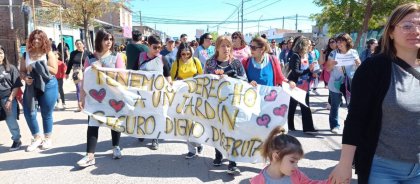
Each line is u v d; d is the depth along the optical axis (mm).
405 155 2252
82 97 5238
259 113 4695
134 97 5301
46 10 23234
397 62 2260
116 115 5254
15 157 5531
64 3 25031
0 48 5641
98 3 24656
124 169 5008
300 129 7430
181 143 6332
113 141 5438
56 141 6430
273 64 5215
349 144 2307
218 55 5051
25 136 6727
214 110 4949
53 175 4785
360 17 22344
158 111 5324
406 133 2217
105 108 5238
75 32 29062
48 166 5121
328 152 5793
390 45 2346
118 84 5270
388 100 2209
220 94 4863
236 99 4742
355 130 2295
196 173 4871
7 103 5684
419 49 2316
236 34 6848
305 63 6934
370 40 8438
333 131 7066
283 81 5227
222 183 4531
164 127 5328
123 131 5250
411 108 2174
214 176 4766
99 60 5305
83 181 4578
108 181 4578
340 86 6816
